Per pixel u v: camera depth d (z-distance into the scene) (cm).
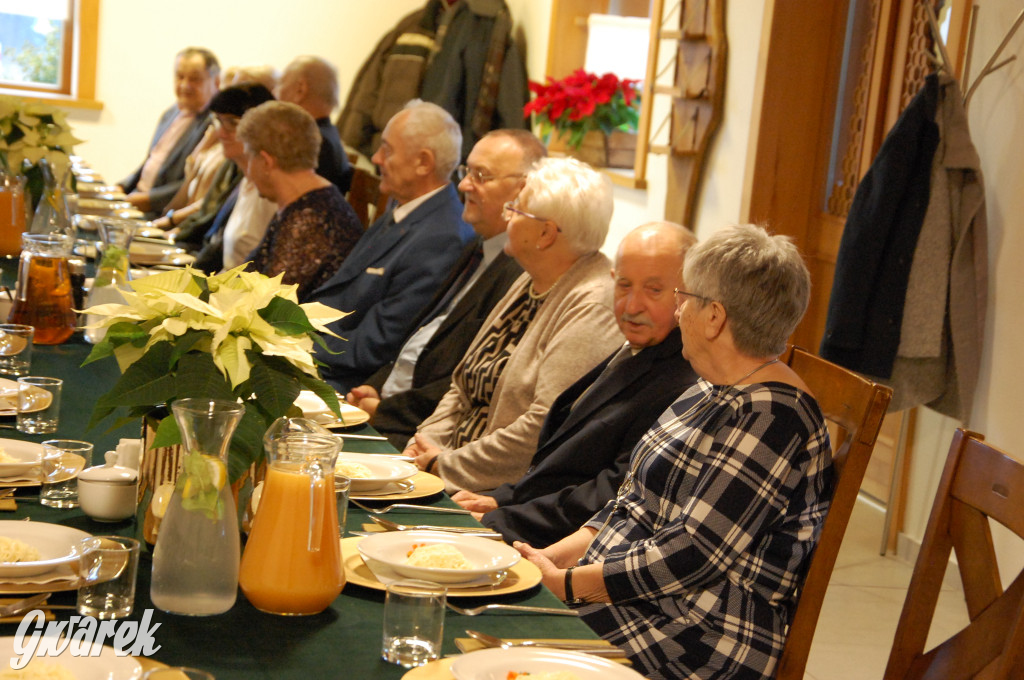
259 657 112
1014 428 312
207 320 133
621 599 161
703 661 159
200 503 119
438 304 318
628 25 593
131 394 130
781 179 421
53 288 252
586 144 600
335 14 804
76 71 773
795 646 161
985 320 325
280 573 121
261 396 134
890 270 321
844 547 373
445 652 118
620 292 210
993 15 323
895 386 329
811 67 414
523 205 249
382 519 157
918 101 319
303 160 387
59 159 346
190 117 627
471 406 269
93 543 121
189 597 119
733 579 160
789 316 164
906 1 372
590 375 227
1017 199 315
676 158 479
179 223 550
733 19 445
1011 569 311
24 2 764
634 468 183
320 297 351
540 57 684
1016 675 135
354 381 336
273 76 587
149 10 777
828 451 164
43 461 148
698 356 170
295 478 122
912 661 163
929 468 357
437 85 672
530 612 133
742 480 156
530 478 214
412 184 348
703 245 168
